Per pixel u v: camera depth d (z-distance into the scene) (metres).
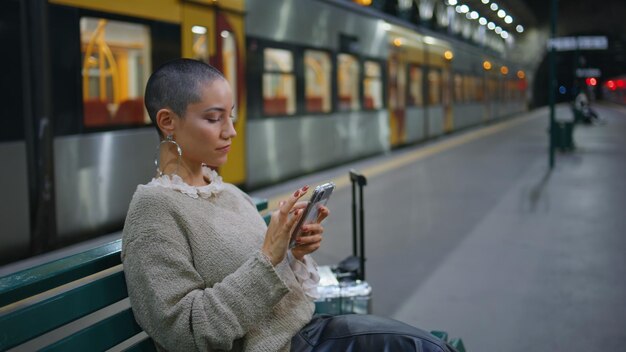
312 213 1.74
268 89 9.05
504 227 6.77
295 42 9.77
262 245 1.72
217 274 1.63
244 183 8.51
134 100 6.34
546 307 4.28
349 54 11.98
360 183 3.11
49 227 5.41
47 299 1.45
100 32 5.89
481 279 4.92
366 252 5.77
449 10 29.11
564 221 7.05
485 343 3.67
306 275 1.85
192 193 1.69
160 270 1.55
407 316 4.12
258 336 1.67
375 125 13.59
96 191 5.93
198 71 1.71
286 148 9.62
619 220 7.07
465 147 16.61
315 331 1.79
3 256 5.07
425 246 5.98
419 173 11.23
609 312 4.17
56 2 5.41
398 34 15.20
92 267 1.60
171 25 6.78
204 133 1.71
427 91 18.17
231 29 7.96
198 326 1.51
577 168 11.83
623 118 32.12
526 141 18.41
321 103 10.85
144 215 1.59
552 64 12.02
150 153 6.57
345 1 11.80
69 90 5.59
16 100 5.14
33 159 5.29
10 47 5.08
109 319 1.62
